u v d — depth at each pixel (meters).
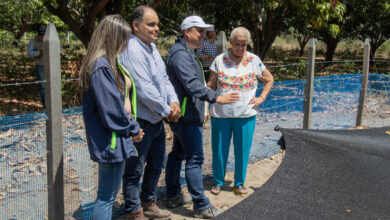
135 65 3.06
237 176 4.27
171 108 3.36
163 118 3.48
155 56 3.30
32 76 12.57
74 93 8.52
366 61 6.91
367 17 20.33
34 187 4.14
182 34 3.66
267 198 2.60
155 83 3.23
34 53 8.08
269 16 16.03
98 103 2.63
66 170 4.33
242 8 14.53
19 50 23.27
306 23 17.66
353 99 8.05
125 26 2.76
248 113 4.03
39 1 8.43
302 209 2.46
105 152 2.71
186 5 15.69
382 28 24.98
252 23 16.48
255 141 5.86
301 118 6.73
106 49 2.70
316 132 3.69
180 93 3.59
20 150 4.53
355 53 34.56
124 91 2.86
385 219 2.32
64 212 3.54
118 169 2.87
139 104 3.24
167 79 3.46
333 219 2.33
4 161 4.37
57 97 3.04
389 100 8.52
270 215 2.42
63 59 13.15
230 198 4.21
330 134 3.67
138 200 3.42
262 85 5.86
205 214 3.70
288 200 2.56
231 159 5.25
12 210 3.63
